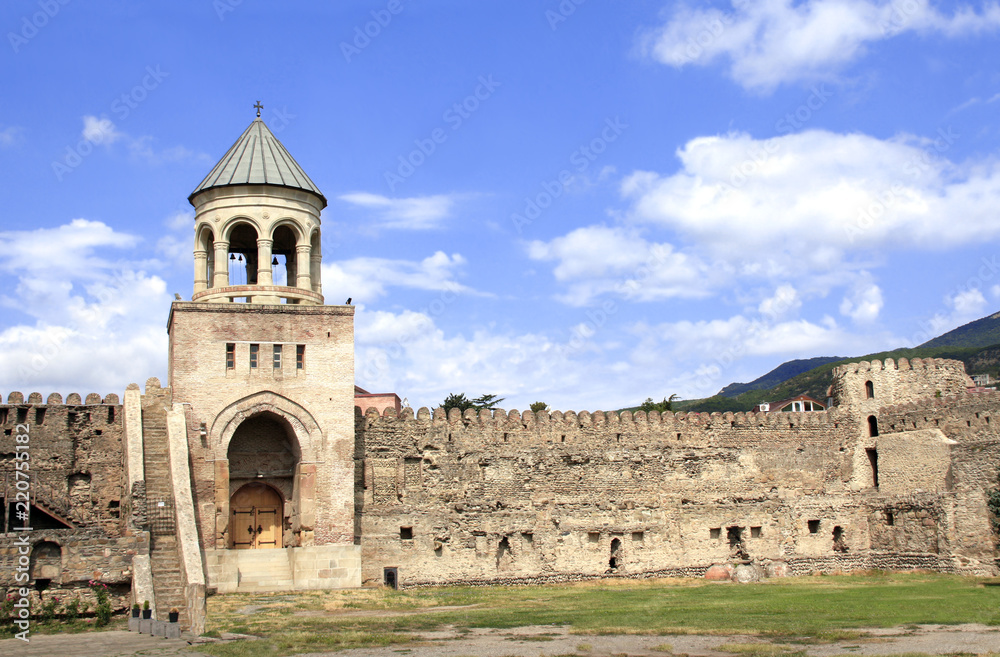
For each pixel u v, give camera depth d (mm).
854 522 69438
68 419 54594
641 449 65938
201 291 56500
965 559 61438
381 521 59000
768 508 67812
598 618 41969
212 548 52469
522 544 61906
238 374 54594
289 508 56500
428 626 40000
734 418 68562
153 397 55375
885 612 42844
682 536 65562
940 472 64375
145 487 48375
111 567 45031
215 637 37719
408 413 61344
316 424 55500
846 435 70812
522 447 63312
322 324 56625
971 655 31547
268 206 56688
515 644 35344
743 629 38375
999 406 61344
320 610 45438
